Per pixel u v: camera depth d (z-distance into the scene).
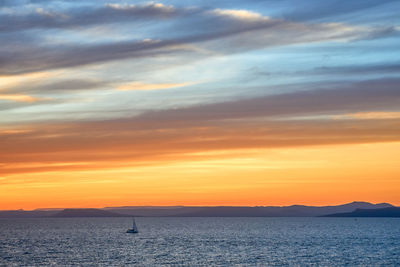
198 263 116.06
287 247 159.75
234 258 126.00
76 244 178.62
